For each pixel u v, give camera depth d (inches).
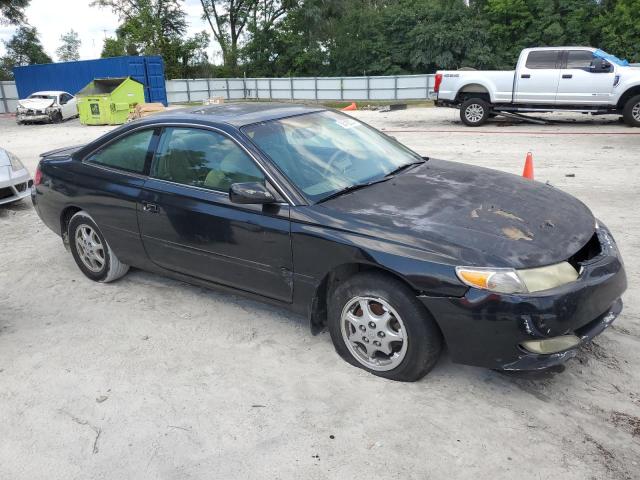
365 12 1817.2
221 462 107.1
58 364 143.5
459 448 108.1
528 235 123.1
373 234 124.8
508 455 105.8
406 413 119.0
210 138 155.0
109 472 105.7
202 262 157.4
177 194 157.2
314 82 1547.7
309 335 153.7
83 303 178.9
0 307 179.0
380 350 129.1
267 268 142.9
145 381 134.6
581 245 125.5
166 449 111.2
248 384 131.9
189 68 1930.4
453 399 123.2
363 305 128.9
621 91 547.2
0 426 120.2
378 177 154.4
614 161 381.1
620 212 256.4
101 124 878.4
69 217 195.9
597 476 100.0
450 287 114.6
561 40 1592.0
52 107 947.3
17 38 2285.9
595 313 118.7
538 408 119.3
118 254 181.2
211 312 169.5
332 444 110.7
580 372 131.6
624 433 111.0
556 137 510.6
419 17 1759.4
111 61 1122.7
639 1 1489.9
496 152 438.0
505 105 608.1
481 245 118.0
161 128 166.7
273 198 136.1
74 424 119.8
